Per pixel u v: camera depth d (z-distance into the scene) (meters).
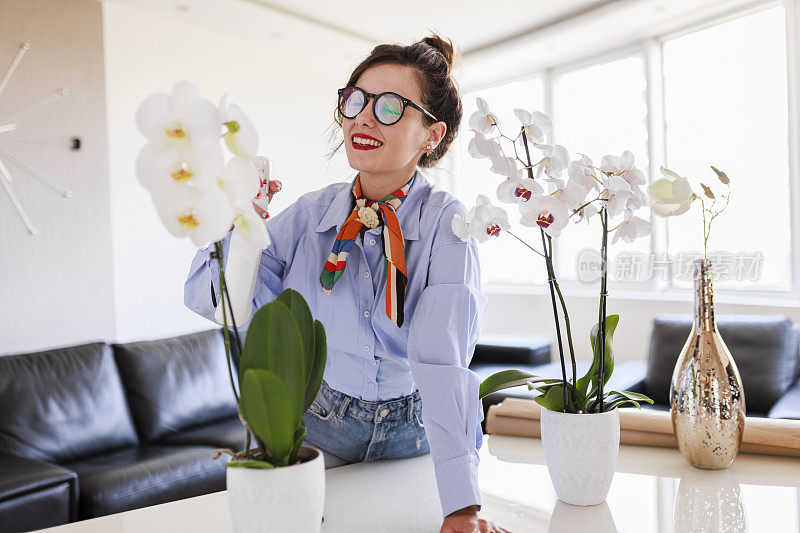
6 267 3.54
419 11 4.34
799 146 3.90
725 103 4.26
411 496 0.90
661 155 4.59
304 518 0.62
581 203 0.81
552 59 5.08
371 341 1.00
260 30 4.50
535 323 4.99
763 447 1.07
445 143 1.12
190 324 4.33
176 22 4.31
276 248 1.12
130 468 2.60
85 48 3.84
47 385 2.87
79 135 3.81
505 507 0.87
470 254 0.94
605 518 0.82
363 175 1.04
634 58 4.71
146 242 4.13
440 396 0.83
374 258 1.01
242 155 0.60
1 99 3.52
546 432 0.89
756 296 4.08
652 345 3.25
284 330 0.64
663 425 1.14
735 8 4.09
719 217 4.25
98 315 3.88
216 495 0.96
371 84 0.99
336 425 1.05
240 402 0.63
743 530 0.76
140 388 3.16
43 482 2.29
